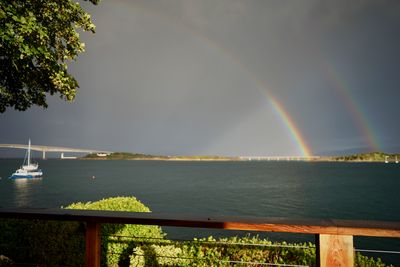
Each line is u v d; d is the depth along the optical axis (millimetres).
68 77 5230
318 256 2838
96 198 44594
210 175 119750
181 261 5473
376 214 31125
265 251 5246
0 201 41781
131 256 5781
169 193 52750
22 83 5605
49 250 6016
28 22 3891
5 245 6055
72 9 5031
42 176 108812
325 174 124312
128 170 172500
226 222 2994
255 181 84250
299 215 30938
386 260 14195
